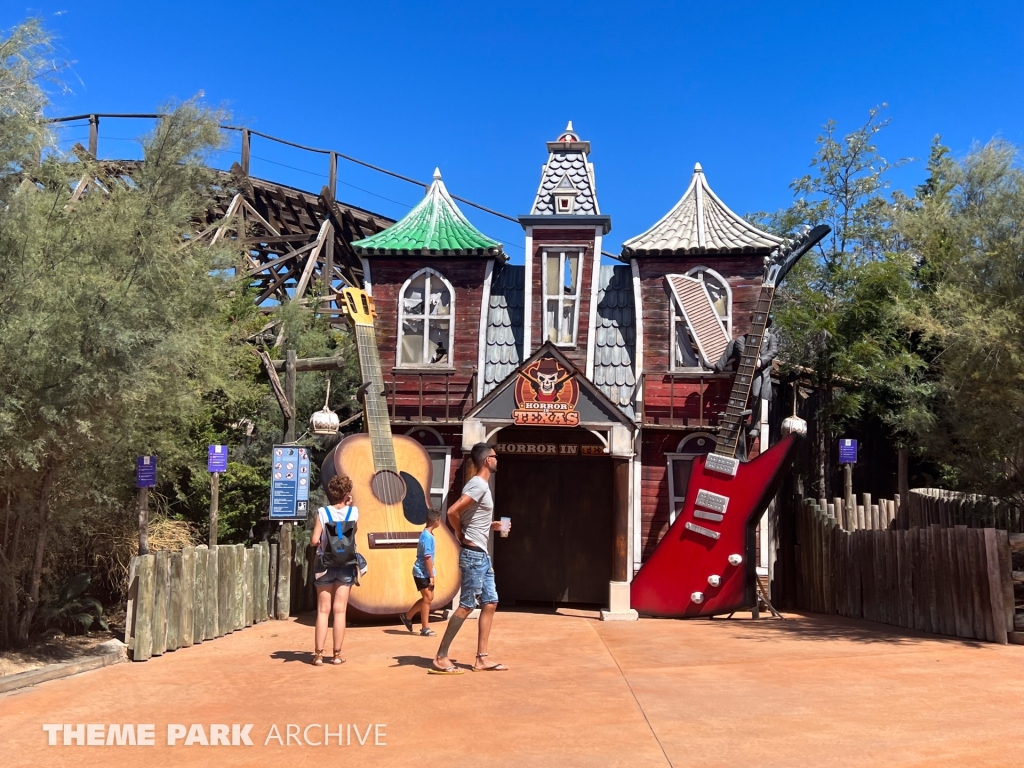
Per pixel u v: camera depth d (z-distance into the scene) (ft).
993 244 30.35
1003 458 34.78
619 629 32.89
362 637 30.09
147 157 28.55
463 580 22.89
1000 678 21.56
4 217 22.70
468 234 44.37
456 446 41.93
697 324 40.93
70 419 23.63
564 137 44.62
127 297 24.58
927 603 30.78
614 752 15.44
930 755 15.01
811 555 41.37
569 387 37.78
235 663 24.48
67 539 29.66
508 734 16.66
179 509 42.93
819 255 70.18
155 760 15.37
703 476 37.47
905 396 50.08
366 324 37.11
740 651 26.55
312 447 46.88
